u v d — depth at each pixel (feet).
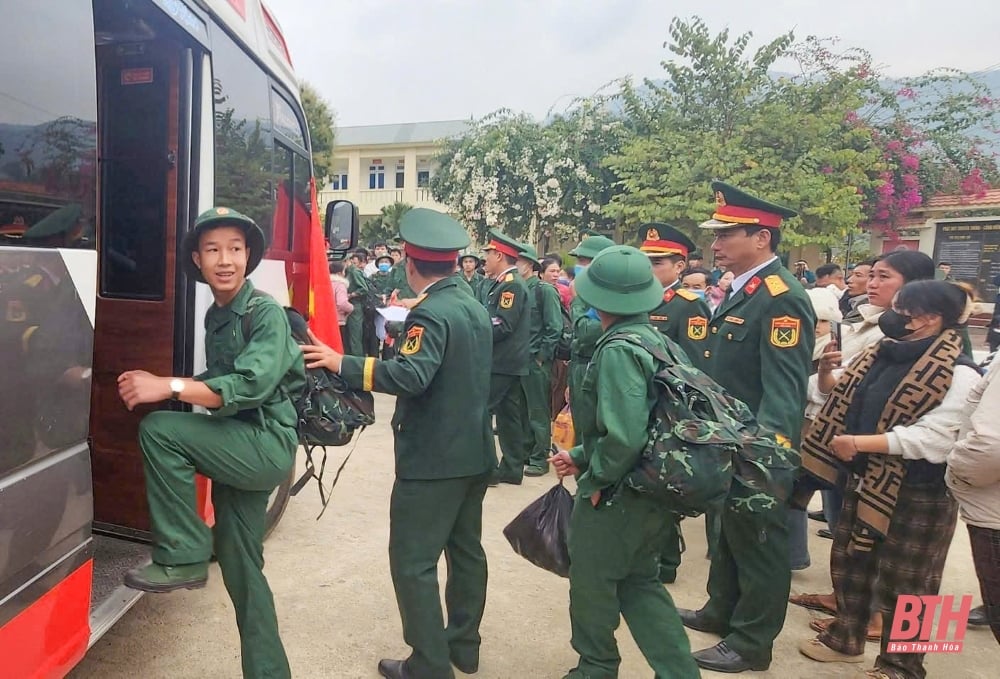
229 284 6.79
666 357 7.47
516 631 10.52
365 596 11.21
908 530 8.87
